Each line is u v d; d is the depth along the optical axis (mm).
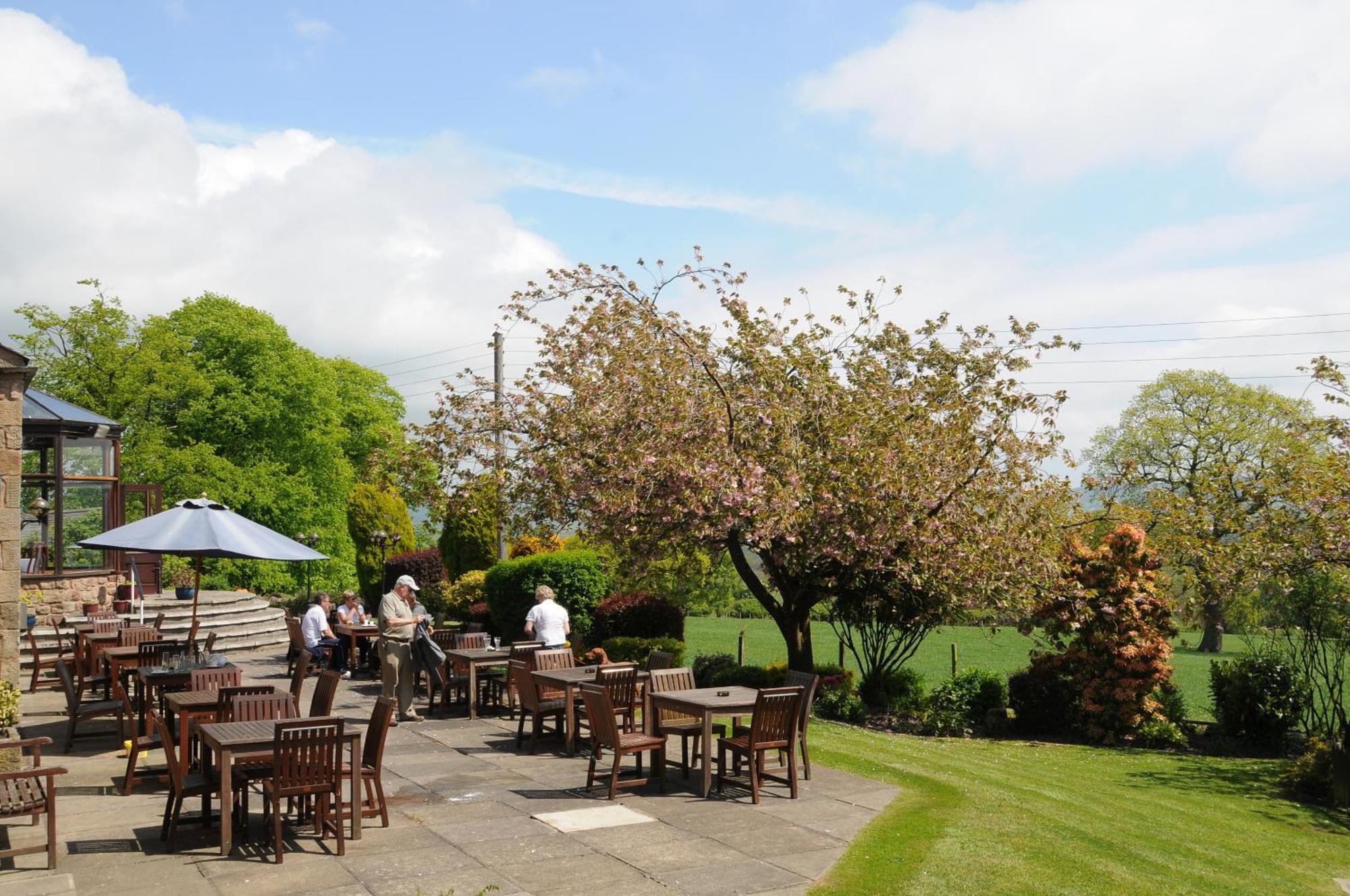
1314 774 14078
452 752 11961
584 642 21047
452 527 27875
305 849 7914
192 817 8656
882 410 15852
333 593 39406
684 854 7891
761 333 16234
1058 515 17469
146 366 35562
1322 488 15312
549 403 16656
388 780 10453
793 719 9820
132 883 7109
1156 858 9125
